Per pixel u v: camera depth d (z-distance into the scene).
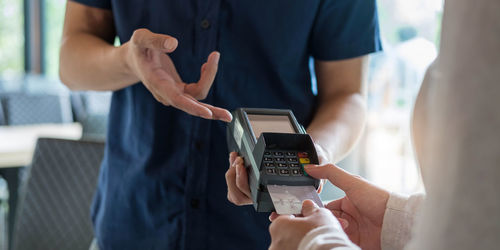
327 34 1.11
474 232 0.39
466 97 0.38
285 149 0.80
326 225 0.55
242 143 0.84
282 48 1.06
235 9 1.03
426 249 0.42
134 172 1.10
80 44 1.13
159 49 0.81
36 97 3.65
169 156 1.07
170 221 1.08
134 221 1.11
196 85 0.89
